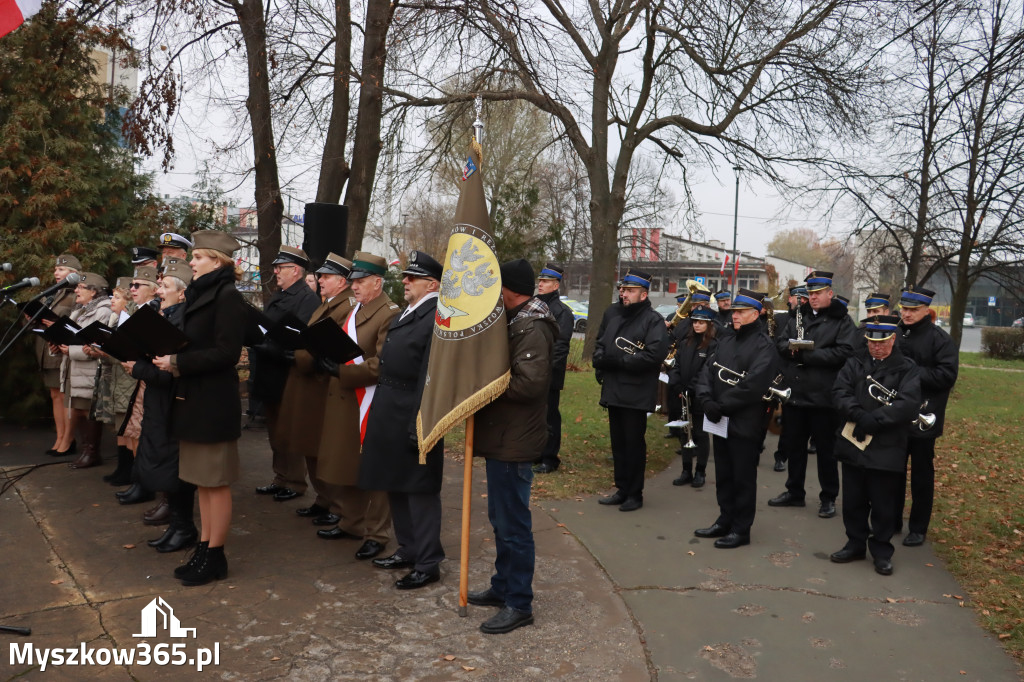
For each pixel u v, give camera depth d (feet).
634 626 14.25
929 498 19.84
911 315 20.08
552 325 13.79
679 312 27.76
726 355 19.19
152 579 15.30
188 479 14.99
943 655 13.58
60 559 16.10
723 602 15.55
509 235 61.26
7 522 18.15
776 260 213.46
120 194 30.04
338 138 32.91
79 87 29.09
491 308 13.43
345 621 13.87
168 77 31.40
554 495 22.90
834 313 22.61
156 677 11.73
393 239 120.26
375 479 15.16
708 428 19.13
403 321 15.57
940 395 19.84
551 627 13.96
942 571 17.79
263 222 33.40
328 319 15.10
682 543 19.04
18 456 24.12
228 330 14.75
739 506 18.93
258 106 32.30
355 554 17.13
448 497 22.09
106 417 21.11
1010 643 14.02
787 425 23.12
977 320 229.86
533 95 50.44
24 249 26.32
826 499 22.29
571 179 61.05
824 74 49.42
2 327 27.14
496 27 35.29
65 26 28.43
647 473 26.89
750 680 12.53
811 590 16.34
